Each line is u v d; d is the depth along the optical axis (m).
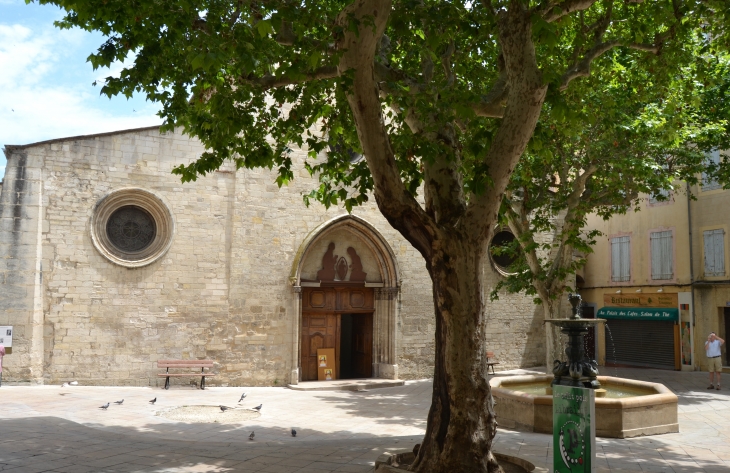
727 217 22.72
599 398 11.88
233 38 8.38
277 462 8.87
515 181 17.06
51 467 8.10
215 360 19.19
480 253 7.93
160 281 18.73
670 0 10.36
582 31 10.68
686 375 22.25
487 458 7.57
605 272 27.69
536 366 24.89
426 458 7.72
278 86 10.09
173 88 10.03
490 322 24.08
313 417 14.66
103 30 9.16
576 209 16.89
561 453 6.91
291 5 8.31
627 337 26.59
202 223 19.39
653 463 9.23
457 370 7.68
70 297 17.67
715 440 11.39
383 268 22.00
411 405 16.78
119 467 8.32
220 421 13.73
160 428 12.46
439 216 8.33
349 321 26.38
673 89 14.34
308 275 21.12
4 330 16.81
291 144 20.84
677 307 24.30
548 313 17.45
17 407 13.79
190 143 19.42
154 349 18.53
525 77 7.68
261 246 20.09
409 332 22.12
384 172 7.85
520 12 7.77
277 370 19.97
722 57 17.06
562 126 13.95
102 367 17.91
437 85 9.30
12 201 17.22
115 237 18.50
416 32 10.89
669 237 24.81
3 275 16.95
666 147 16.05
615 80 14.58
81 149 18.06
